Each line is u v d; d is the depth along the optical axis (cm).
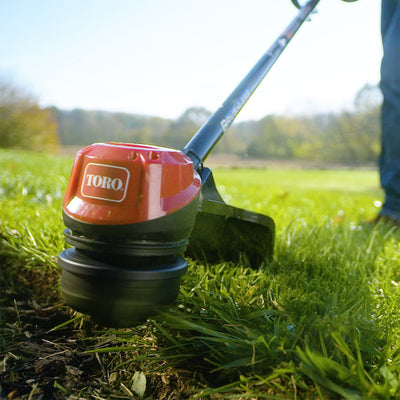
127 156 45
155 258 47
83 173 47
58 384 49
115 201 45
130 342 57
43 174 239
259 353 48
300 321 49
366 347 48
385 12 111
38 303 71
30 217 103
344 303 60
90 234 46
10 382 50
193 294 63
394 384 42
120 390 50
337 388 41
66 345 58
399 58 106
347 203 212
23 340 59
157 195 45
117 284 45
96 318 47
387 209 114
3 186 165
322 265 78
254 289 64
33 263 80
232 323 53
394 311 60
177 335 56
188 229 49
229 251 73
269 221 68
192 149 59
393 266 81
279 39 77
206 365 52
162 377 51
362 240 100
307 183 511
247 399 45
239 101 66
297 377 44
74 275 46
